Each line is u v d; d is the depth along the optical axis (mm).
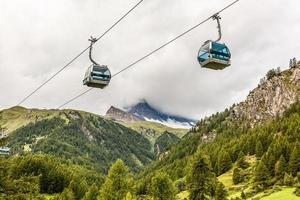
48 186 189625
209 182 94062
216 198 106688
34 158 196125
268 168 176875
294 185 145375
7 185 29438
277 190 144625
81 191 176250
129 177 88312
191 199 93688
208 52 22781
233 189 173750
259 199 135875
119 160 88188
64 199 153375
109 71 27672
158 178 108125
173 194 108188
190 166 97188
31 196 30312
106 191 85875
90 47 27281
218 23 22672
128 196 84125
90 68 27391
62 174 196250
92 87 28172
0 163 30500
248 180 183250
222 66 23266
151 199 113250
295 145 172750
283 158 169500
